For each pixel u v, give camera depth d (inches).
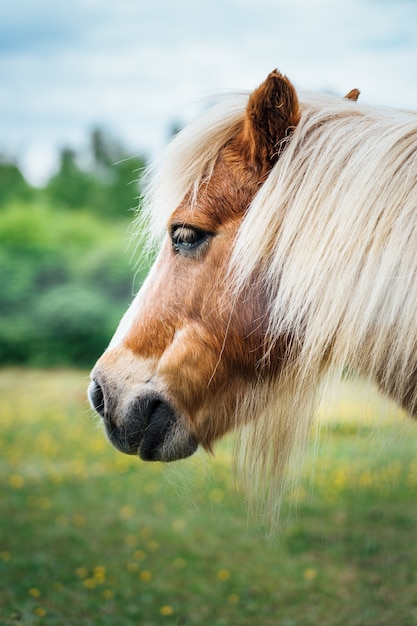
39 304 717.3
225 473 275.9
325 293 85.2
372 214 84.1
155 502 253.0
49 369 692.7
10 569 182.1
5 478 286.0
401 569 185.2
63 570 184.1
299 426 95.7
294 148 89.3
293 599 170.1
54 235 919.7
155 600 168.4
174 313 94.6
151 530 221.1
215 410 96.6
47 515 235.3
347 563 192.1
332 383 89.7
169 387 95.0
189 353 93.8
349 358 87.4
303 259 86.1
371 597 168.7
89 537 213.3
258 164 91.5
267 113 89.4
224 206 91.9
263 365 93.4
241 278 89.8
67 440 368.2
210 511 238.7
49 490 269.0
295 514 227.1
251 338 92.0
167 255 96.5
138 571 186.1
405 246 82.0
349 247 84.4
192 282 93.5
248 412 96.5
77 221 965.2
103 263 745.6
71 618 152.2
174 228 94.3
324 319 85.3
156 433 96.9
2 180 1310.3
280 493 101.2
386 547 201.2
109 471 301.1
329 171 87.2
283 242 87.4
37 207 1092.5
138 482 282.4
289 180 88.7
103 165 1466.5
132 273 740.7
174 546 207.3
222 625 154.0
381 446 95.5
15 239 897.5
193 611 162.7
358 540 207.2
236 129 94.3
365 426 95.0
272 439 98.3
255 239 88.1
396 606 162.6
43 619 148.6
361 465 250.2
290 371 92.7
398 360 85.5
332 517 227.5
